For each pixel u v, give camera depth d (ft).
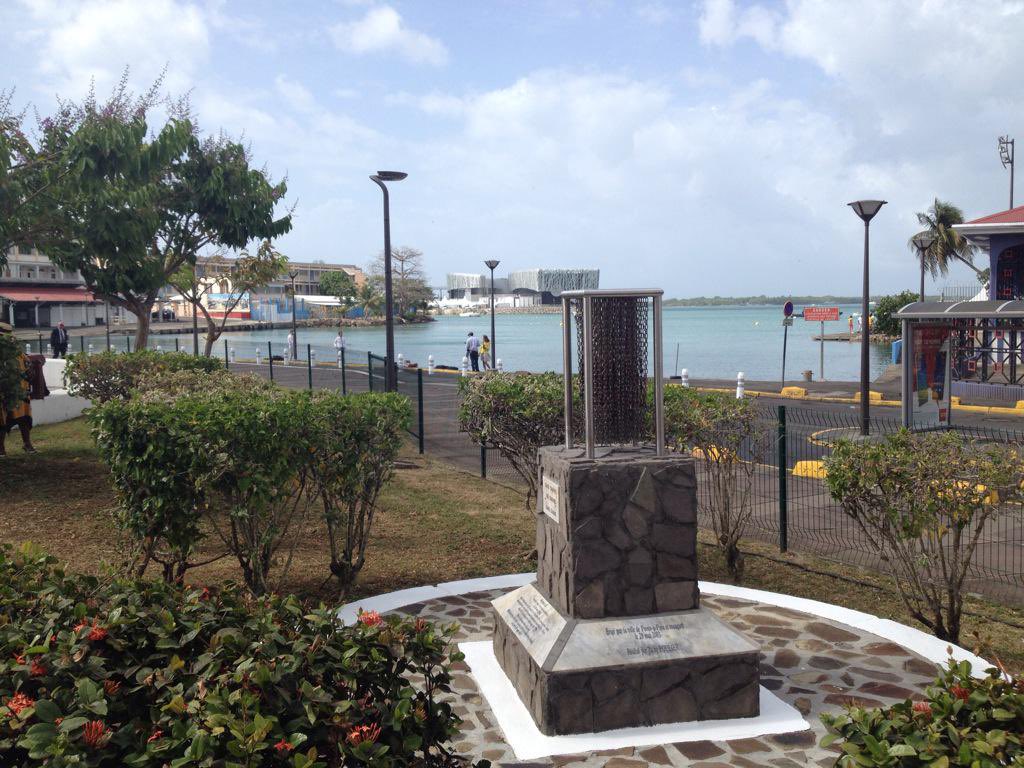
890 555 29.84
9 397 39.83
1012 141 152.46
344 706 10.04
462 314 628.28
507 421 28.30
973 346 87.20
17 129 46.50
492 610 21.75
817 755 15.58
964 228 84.64
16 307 235.81
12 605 12.15
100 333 223.10
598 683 16.33
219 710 9.58
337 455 23.31
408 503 37.78
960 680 9.77
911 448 21.79
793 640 21.21
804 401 85.56
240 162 61.26
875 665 19.67
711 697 16.75
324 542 31.22
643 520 17.13
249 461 21.06
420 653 11.74
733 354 185.26
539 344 236.63
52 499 33.91
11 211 45.96
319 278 474.08
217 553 29.30
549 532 18.34
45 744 8.91
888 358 169.58
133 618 11.41
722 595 24.61
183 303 357.82
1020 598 25.76
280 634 11.19
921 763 8.54
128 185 51.65
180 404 21.71
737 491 39.93
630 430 18.43
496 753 15.71
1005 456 21.22
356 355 163.43
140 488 21.18
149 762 9.29
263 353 171.42
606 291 17.57
